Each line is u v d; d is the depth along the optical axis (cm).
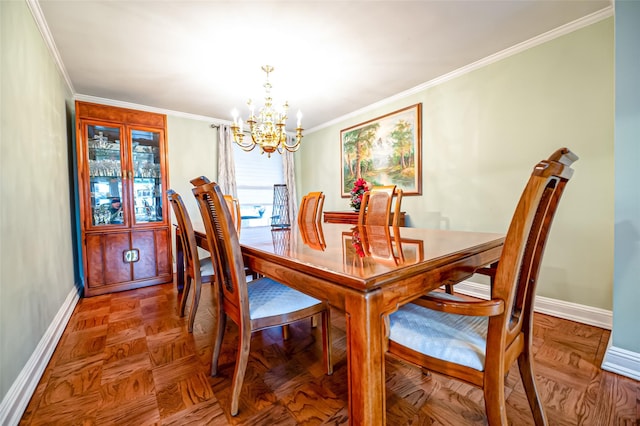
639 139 134
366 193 248
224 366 153
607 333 185
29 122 160
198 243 215
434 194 291
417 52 232
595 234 196
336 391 131
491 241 128
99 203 293
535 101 220
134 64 240
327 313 142
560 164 73
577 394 126
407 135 313
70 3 166
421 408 119
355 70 261
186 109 357
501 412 77
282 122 252
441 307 82
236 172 431
